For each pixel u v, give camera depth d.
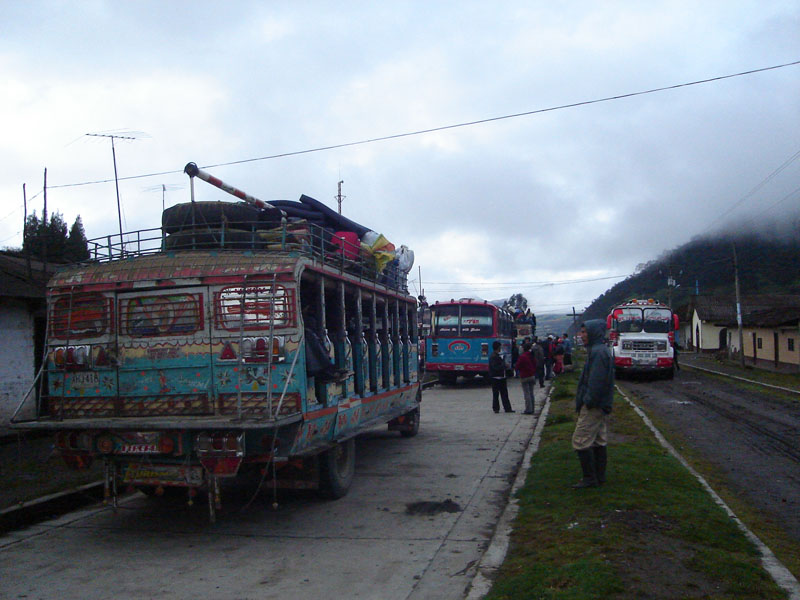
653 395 21.94
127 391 7.27
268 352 6.81
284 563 6.14
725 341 61.25
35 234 25.11
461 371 27.11
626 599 4.58
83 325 7.43
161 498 8.70
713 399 20.52
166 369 7.16
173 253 7.38
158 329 7.21
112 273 7.38
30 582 5.75
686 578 4.95
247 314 6.98
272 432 6.64
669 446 11.06
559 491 7.64
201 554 6.44
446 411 18.23
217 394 7.02
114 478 6.86
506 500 8.32
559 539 5.92
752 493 8.48
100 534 7.19
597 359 7.56
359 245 9.52
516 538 6.25
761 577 5.02
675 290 84.31
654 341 28.36
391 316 11.53
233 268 7.04
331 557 6.29
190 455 6.61
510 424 15.31
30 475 9.41
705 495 7.45
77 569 6.06
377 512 7.88
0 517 7.33
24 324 12.92
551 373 30.66
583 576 4.91
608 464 8.77
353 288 9.16
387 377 10.83
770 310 43.09
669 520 6.35
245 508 7.91
